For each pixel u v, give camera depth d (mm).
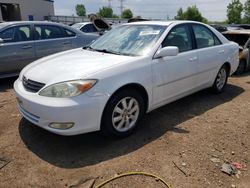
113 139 3580
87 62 3543
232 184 2771
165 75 3959
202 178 2840
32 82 3377
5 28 6156
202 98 5336
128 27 4523
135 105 3660
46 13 36969
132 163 3068
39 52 6602
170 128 3941
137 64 3576
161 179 2799
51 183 2744
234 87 6285
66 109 3010
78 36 7348
